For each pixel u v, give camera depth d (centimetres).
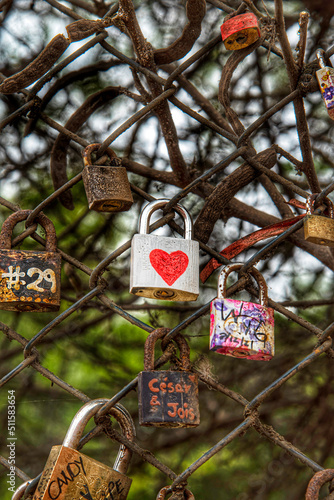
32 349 204
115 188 193
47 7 364
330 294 418
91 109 259
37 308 206
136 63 211
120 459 192
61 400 472
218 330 181
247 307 184
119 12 203
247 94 388
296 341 423
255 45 197
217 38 196
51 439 462
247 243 197
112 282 398
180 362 187
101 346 434
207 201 204
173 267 186
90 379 462
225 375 428
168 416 177
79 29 203
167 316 420
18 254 201
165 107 231
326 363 419
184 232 195
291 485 441
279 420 461
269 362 425
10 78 205
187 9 202
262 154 212
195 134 376
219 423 432
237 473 479
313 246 316
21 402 462
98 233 394
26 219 207
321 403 412
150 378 180
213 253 196
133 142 383
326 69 189
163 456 477
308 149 209
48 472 178
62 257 204
